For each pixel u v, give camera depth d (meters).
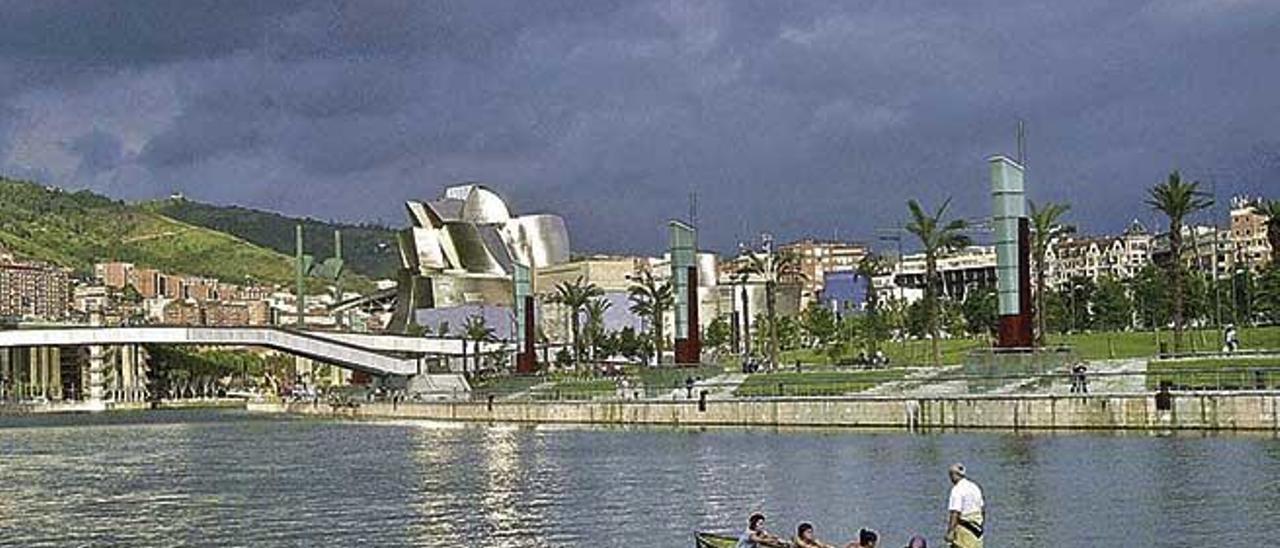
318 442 134.12
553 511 64.38
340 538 57.31
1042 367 111.00
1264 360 109.00
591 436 121.38
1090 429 92.50
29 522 67.06
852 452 87.38
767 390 133.25
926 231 151.75
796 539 41.28
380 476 88.62
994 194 119.25
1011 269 118.31
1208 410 86.88
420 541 55.56
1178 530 49.41
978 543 38.16
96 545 57.91
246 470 99.00
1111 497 58.84
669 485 73.94
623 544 52.62
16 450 136.12
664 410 131.50
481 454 105.12
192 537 59.38
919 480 69.44
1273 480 61.84
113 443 146.62
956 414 101.31
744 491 69.00
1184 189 131.38
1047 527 51.34
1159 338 173.00
